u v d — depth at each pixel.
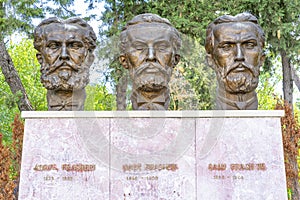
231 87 4.91
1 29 8.36
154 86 4.46
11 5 8.48
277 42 8.38
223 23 5.07
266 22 8.27
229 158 4.32
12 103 8.82
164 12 8.57
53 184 4.25
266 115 4.40
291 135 6.60
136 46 4.54
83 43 5.15
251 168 4.30
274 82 13.86
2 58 9.03
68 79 5.04
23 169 4.28
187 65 4.72
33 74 13.77
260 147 4.35
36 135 4.36
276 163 4.32
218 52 4.98
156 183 4.24
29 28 8.55
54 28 5.14
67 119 4.39
